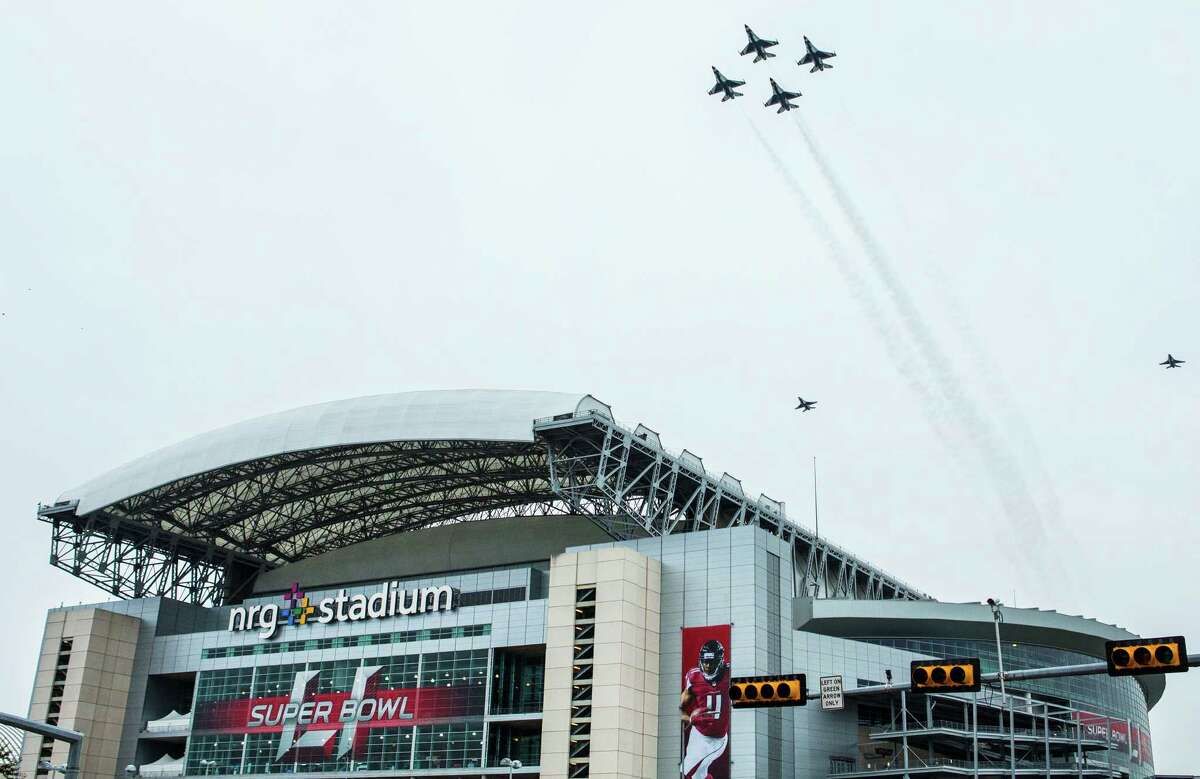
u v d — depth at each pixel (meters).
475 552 126.44
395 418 108.25
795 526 119.50
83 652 117.25
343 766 105.38
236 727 112.62
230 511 128.62
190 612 126.81
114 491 120.94
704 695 93.50
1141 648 34.09
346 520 139.25
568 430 102.81
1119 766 127.69
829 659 101.56
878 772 95.62
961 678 38.22
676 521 107.75
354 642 110.44
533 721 99.19
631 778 90.06
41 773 113.81
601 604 94.31
